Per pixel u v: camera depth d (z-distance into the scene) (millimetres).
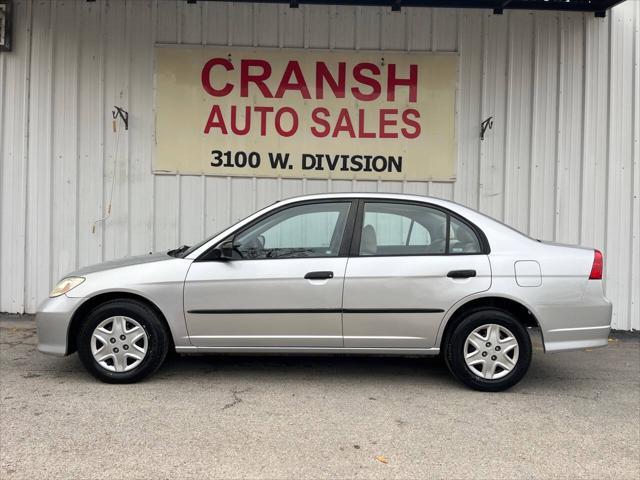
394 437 3939
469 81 7605
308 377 5238
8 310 7645
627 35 7520
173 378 5141
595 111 7551
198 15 7539
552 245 4941
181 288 4777
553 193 7617
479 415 4363
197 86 7562
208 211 7637
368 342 4793
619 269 7559
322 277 4738
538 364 5859
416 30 7570
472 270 4727
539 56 7574
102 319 4844
